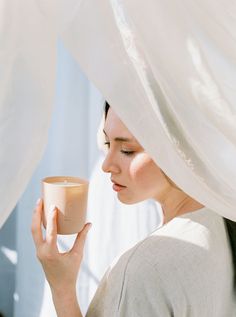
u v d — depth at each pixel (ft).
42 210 2.59
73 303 2.61
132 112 2.14
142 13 2.04
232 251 2.66
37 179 5.36
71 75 5.08
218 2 2.21
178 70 2.12
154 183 2.54
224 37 2.24
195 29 2.17
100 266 5.24
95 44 2.04
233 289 2.65
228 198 2.37
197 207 2.64
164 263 2.23
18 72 2.18
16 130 2.23
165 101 2.15
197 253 2.31
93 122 5.05
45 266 2.55
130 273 2.25
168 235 2.35
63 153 5.23
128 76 2.09
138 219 5.10
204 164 2.27
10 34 2.12
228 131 2.22
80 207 2.56
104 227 5.18
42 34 2.17
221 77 2.27
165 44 2.08
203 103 2.17
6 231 6.37
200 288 2.29
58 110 5.16
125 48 2.06
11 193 2.32
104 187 5.12
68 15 2.02
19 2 2.10
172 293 2.23
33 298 5.61
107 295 2.35
